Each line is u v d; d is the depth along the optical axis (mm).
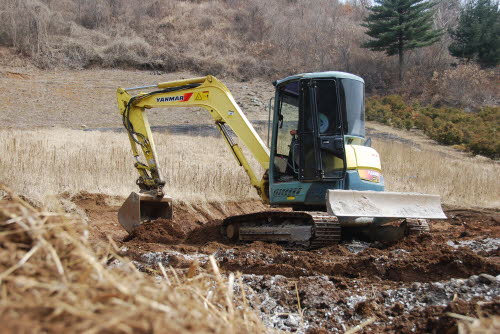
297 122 9430
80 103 39875
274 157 9672
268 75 55250
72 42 51656
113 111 38531
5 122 32375
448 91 52938
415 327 4508
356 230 10047
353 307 5176
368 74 57375
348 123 9359
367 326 4762
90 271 2586
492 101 52375
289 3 78438
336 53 59406
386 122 40969
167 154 20547
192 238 10352
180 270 6590
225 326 2809
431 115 43562
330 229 8766
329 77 9305
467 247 8297
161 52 54000
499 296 4770
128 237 10117
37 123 32875
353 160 9250
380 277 6355
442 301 5070
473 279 5332
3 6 51000
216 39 60375
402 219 9992
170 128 30859
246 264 7000
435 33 53781
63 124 33156
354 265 6641
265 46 61062
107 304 2352
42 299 2277
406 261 6496
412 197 9094
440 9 72625
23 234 2676
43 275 2504
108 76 48500
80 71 49031
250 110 41344
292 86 9547
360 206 8594
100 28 58750
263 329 3490
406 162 23203
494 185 20234
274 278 6043
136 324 2182
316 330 4621
